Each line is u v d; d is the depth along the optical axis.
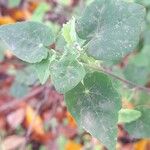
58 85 0.16
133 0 0.25
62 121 0.38
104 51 0.18
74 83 0.16
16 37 0.18
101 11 0.18
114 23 0.18
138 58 0.34
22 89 0.40
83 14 0.18
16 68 0.42
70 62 0.17
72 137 0.38
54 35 0.19
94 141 0.32
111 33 0.18
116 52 0.18
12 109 0.41
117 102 0.18
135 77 0.33
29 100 0.41
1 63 0.42
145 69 0.34
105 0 0.18
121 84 0.25
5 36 0.19
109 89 0.18
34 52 0.18
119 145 0.35
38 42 0.18
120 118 0.23
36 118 0.40
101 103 0.18
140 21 0.18
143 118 0.24
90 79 0.18
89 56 0.18
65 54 0.17
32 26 0.19
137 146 0.36
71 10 0.37
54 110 0.38
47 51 0.18
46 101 0.38
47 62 0.18
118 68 0.34
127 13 0.18
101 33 0.18
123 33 0.18
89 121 0.18
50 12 0.37
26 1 0.47
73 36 0.19
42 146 0.39
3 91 0.43
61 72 0.17
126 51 0.18
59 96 0.38
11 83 0.44
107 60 0.18
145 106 0.24
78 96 0.18
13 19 0.46
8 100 0.43
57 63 0.17
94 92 0.18
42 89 0.39
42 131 0.39
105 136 0.18
